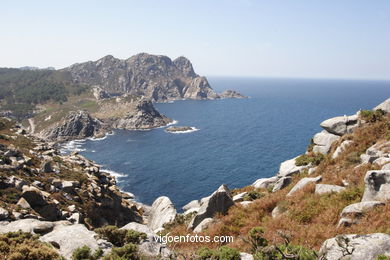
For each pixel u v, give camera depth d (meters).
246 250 16.11
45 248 12.30
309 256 11.50
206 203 25.92
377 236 11.28
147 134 192.38
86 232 14.36
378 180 17.62
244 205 25.53
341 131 34.28
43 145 76.38
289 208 21.55
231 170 108.69
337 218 17.41
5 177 41.84
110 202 59.38
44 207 40.00
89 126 198.12
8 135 75.38
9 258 11.29
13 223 15.73
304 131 176.88
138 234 14.32
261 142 150.75
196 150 140.62
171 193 90.12
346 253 10.30
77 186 55.16
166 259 13.28
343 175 23.77
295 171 32.97
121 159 129.12
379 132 28.83
